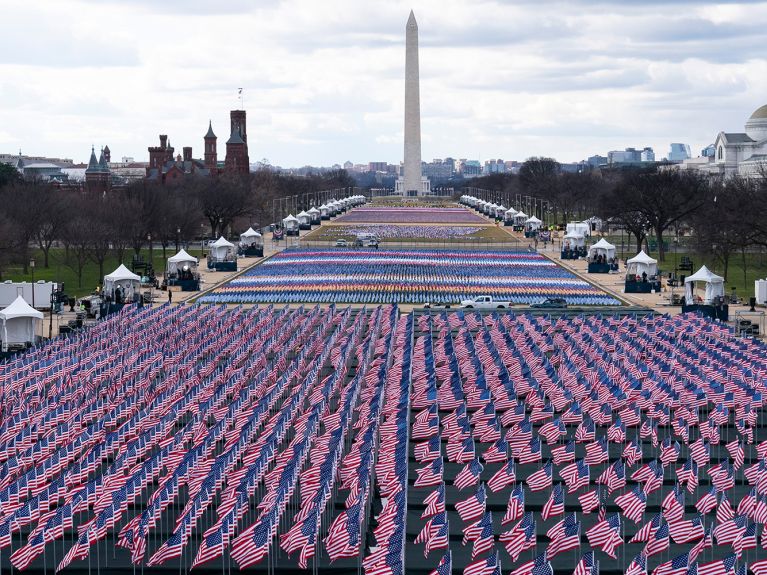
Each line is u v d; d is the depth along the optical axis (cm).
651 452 10338
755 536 7425
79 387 12025
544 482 8694
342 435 9719
